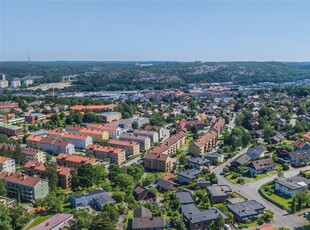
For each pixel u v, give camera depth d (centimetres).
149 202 19200
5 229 15988
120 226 16762
